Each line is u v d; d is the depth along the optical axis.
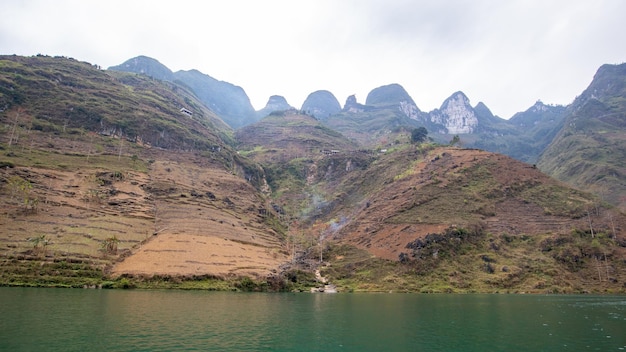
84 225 106.69
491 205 141.25
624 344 44.03
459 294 99.56
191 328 47.31
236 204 160.12
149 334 43.09
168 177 161.38
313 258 130.50
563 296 95.81
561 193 148.38
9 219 99.25
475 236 123.19
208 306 64.81
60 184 126.56
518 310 68.94
